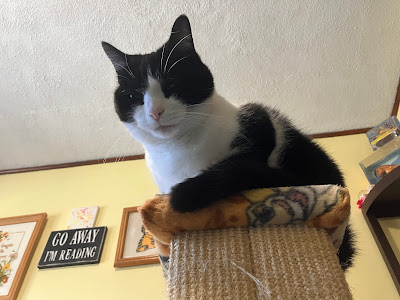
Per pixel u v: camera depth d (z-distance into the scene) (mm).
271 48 1584
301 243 574
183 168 767
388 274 1290
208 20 1480
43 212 1811
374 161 1576
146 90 760
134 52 1608
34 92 1701
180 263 571
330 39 1559
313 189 616
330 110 1843
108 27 1485
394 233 1372
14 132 1901
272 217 593
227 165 676
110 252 1551
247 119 803
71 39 1505
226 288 533
